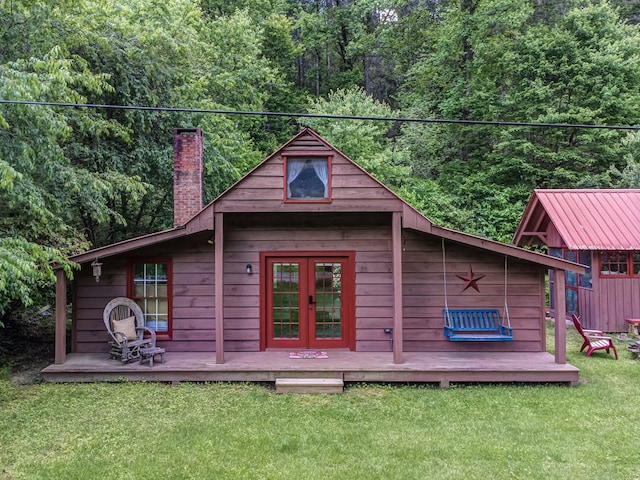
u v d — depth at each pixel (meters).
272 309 9.30
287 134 25.22
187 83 14.76
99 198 11.02
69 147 11.33
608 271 12.09
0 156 7.12
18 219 8.70
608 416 6.44
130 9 13.80
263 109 25.50
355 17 28.98
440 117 23.39
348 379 7.86
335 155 8.20
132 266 9.22
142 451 5.32
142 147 13.09
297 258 9.30
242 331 9.23
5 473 4.81
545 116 18.98
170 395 7.28
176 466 4.96
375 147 20.25
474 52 21.53
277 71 23.70
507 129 20.28
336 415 6.48
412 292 9.23
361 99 21.88
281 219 9.11
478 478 4.73
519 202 19.77
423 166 22.70
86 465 4.97
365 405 6.91
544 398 7.19
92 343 9.16
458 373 7.86
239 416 6.42
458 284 9.23
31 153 7.43
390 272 9.24
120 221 12.02
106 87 9.73
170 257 9.23
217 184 15.33
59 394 7.28
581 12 20.06
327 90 29.48
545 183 20.34
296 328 9.31
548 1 23.22
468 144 22.58
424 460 5.13
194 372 7.92
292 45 28.38
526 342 9.17
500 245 8.22
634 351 9.67
